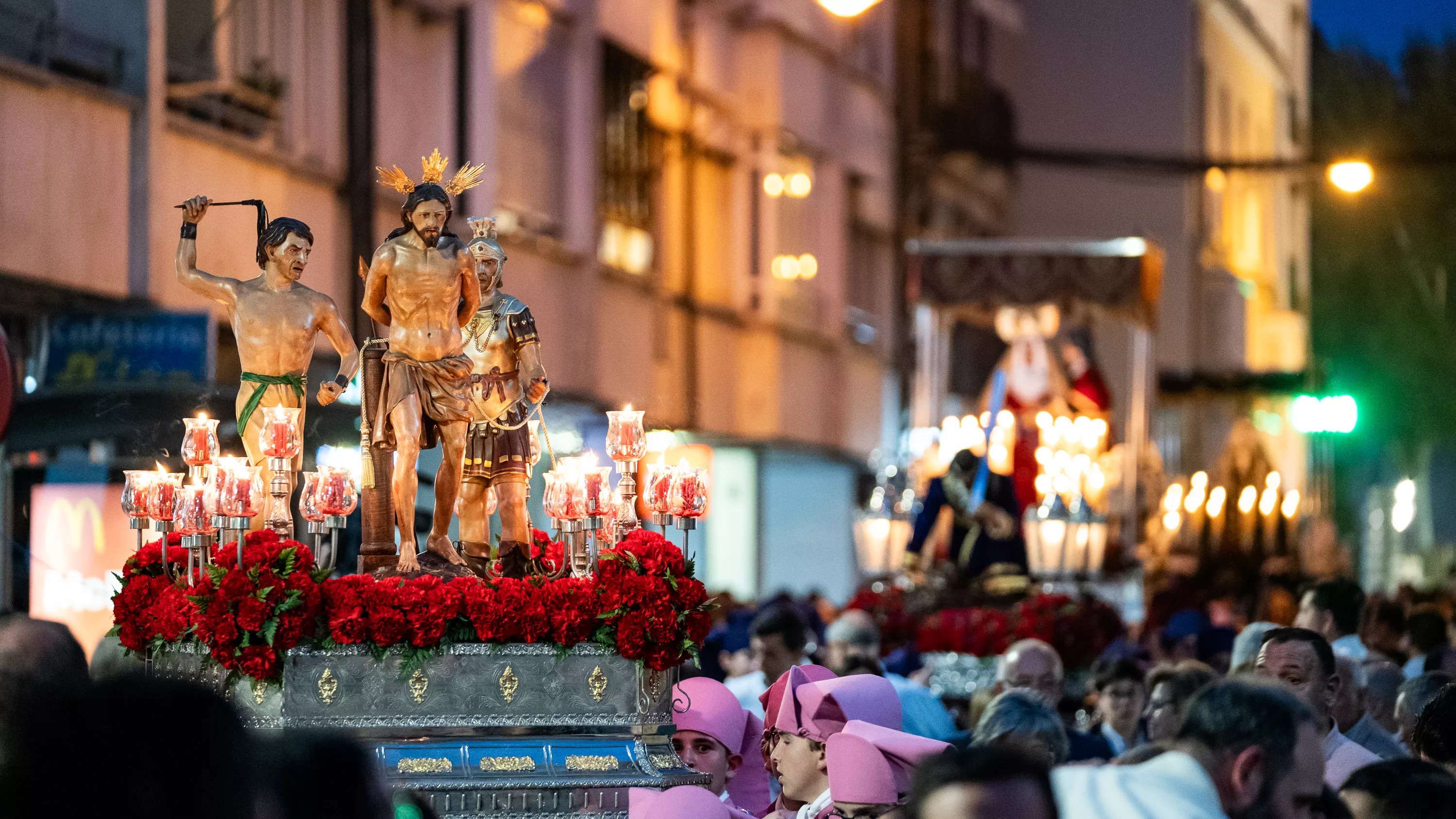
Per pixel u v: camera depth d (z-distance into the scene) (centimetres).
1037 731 1343
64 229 2688
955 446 3247
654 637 1135
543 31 3972
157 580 1157
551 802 1091
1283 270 8906
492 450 1204
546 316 3984
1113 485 3669
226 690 1102
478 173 1176
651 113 4506
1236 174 8262
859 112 5681
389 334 1175
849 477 5700
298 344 1170
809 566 5672
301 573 1098
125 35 2836
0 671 869
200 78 3016
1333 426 5397
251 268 2323
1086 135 7588
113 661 1237
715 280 4962
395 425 1156
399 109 3544
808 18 5269
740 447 5172
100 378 2619
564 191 4100
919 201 6250
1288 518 4278
